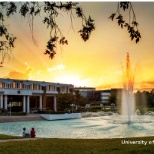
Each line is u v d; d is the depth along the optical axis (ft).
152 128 119.55
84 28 24.81
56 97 272.92
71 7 24.48
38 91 259.80
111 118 197.77
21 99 247.50
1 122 165.37
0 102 224.12
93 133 106.42
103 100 493.36
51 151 47.44
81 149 48.96
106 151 45.75
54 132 112.06
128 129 116.98
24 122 170.91
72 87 308.60
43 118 192.13
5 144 55.72
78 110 260.42
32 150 48.55
